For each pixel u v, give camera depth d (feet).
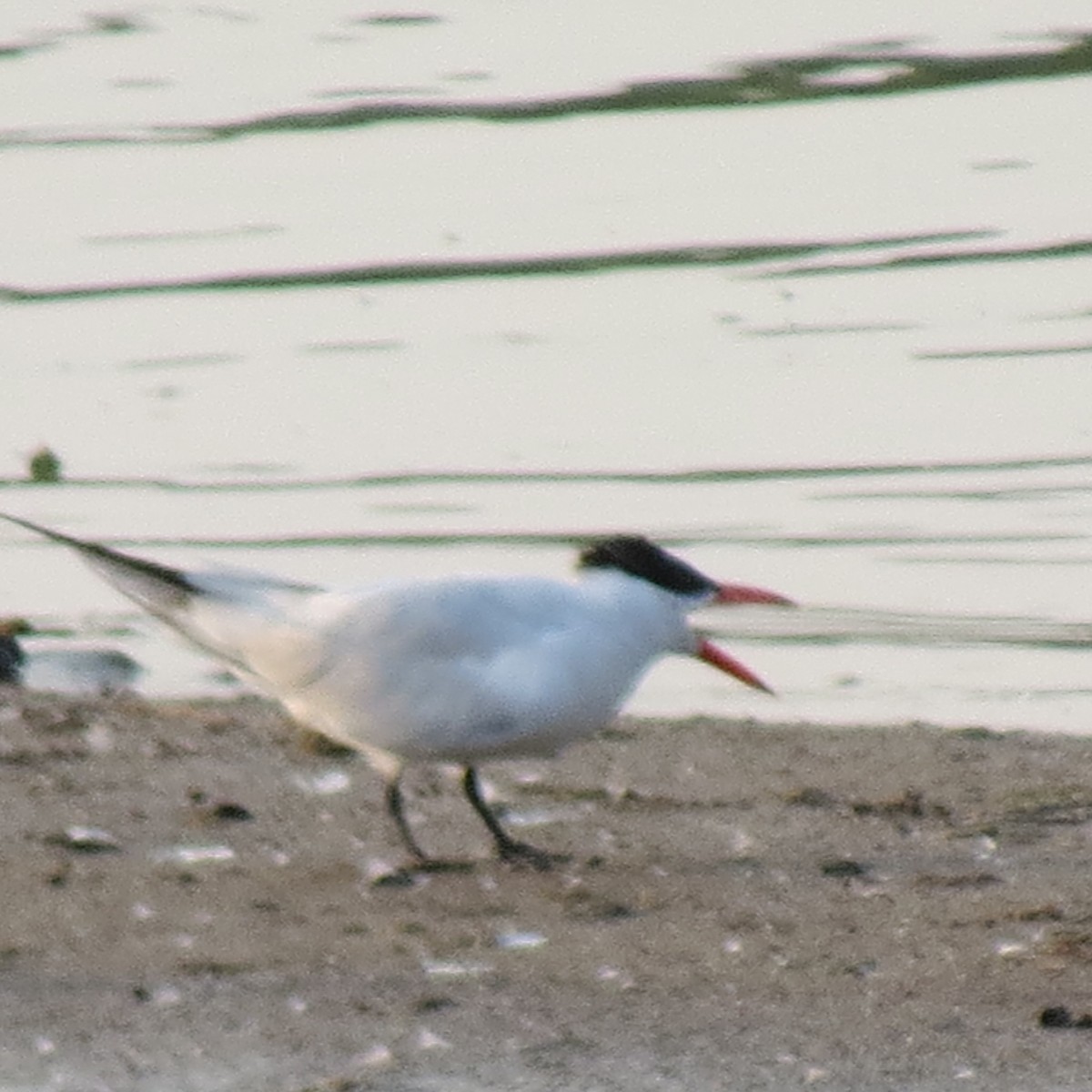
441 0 86.43
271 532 50.39
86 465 54.19
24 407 57.52
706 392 56.95
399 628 31.60
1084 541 48.67
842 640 45.01
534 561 48.65
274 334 61.67
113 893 29.84
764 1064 24.13
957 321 60.23
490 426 55.83
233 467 54.03
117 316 63.00
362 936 28.32
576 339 60.70
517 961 27.45
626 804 34.65
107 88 78.84
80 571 48.88
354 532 50.21
